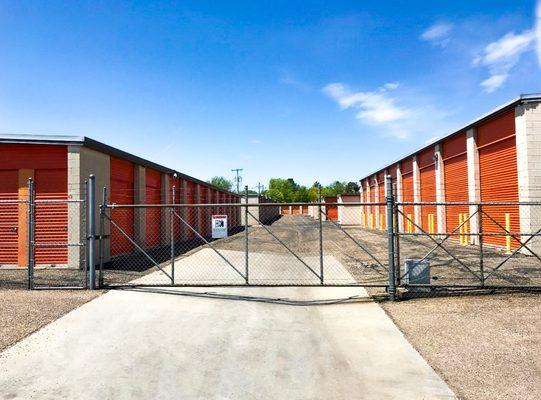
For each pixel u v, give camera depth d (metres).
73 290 8.85
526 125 14.20
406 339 5.95
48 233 12.44
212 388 4.50
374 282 9.91
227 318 6.98
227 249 17.77
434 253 15.44
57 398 4.27
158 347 5.66
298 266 12.66
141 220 16.88
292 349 5.61
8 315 6.96
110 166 14.50
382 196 36.34
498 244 16.62
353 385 4.56
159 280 10.26
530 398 4.20
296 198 105.06
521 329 6.25
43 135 12.33
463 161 19.72
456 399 4.21
